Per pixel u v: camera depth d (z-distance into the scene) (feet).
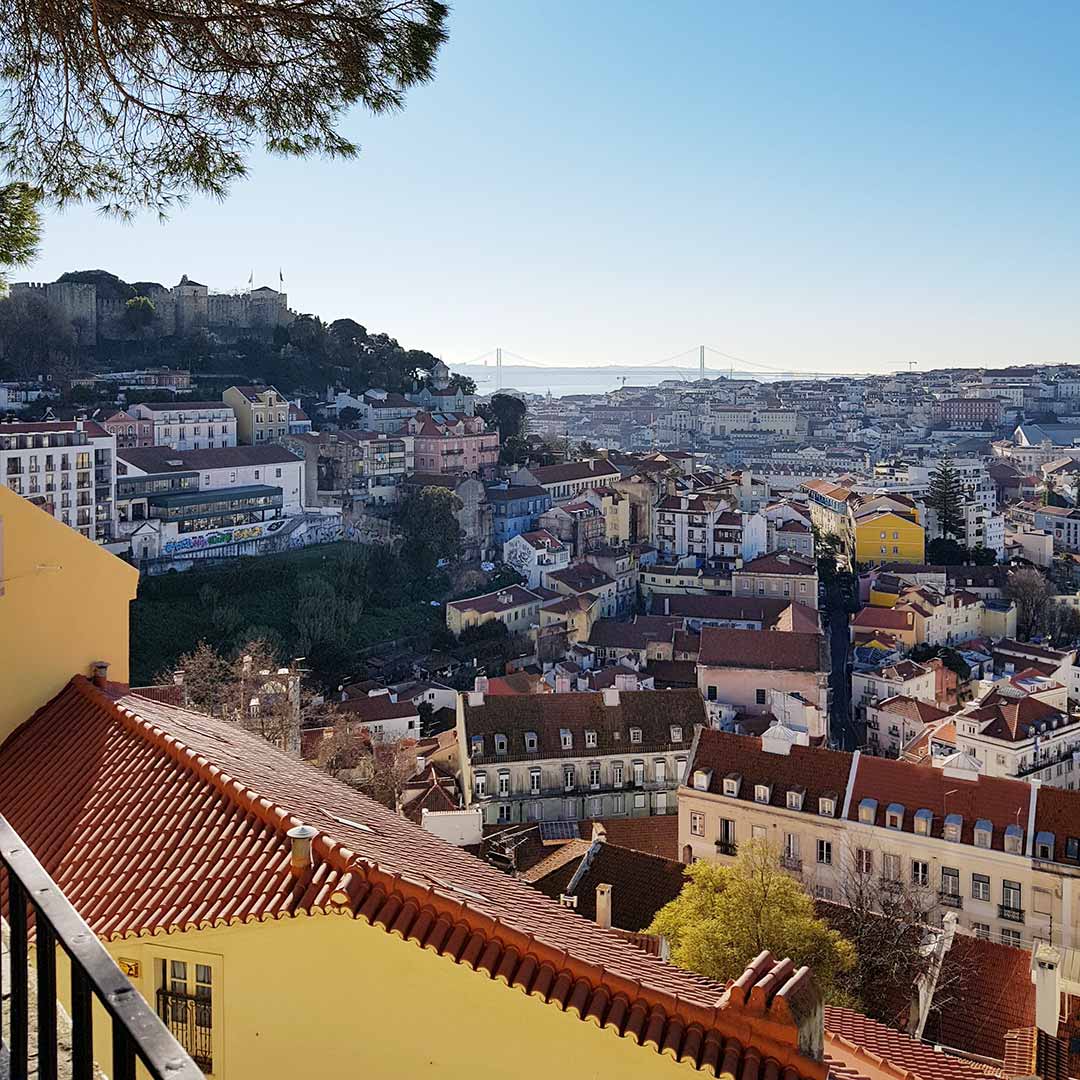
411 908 38.19
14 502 58.65
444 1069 37.32
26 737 56.34
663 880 149.89
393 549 451.53
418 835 57.26
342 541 455.22
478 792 242.17
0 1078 16.90
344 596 407.64
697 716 255.91
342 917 37.70
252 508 425.69
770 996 35.96
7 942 21.04
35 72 55.16
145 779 48.06
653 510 536.01
